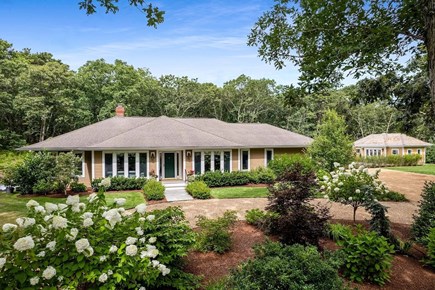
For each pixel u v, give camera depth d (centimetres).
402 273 587
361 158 3284
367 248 549
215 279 537
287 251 436
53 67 2997
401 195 1400
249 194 1505
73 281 336
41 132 3075
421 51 557
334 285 381
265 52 538
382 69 511
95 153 1736
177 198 1424
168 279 481
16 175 1491
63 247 338
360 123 4947
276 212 711
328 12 423
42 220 350
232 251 675
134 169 1811
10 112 2912
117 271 369
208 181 1752
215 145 1892
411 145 3603
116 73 3534
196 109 4900
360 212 1099
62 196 1452
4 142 2912
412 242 729
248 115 4862
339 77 489
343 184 875
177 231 500
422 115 1200
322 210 682
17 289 308
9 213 1091
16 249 296
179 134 2016
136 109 3888
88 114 3250
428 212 761
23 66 3081
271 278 370
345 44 422
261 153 2180
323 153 1806
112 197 1427
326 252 476
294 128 4684
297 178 689
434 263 614
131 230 414
